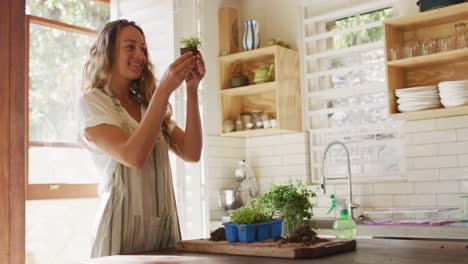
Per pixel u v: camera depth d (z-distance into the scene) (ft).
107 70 7.27
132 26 7.47
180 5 14.57
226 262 5.27
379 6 14.40
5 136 10.61
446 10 12.14
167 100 6.68
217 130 15.75
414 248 5.98
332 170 14.92
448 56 12.14
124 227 6.73
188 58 6.95
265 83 14.99
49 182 13.38
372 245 6.43
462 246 6.07
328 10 15.42
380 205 13.79
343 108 14.76
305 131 15.42
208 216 14.62
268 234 6.53
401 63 12.69
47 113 13.57
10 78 10.84
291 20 15.94
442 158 12.91
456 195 12.66
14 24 11.03
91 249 6.74
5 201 10.46
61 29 14.12
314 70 15.52
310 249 5.42
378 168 14.19
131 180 6.86
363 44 14.51
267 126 15.10
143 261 5.52
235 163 16.10
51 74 13.78
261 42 16.47
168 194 7.29
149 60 7.84
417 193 13.23
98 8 15.12
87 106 6.84
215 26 16.03
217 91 15.96
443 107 12.15
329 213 14.19
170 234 7.23
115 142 6.58
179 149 7.68
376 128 14.29
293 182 15.38
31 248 12.96
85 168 14.19
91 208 14.20
